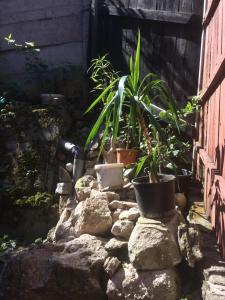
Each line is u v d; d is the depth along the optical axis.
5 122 4.65
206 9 4.26
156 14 4.77
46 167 4.46
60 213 4.17
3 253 3.71
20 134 4.59
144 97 3.03
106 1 5.34
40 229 4.24
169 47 4.76
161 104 4.77
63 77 5.27
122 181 3.69
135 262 2.80
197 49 4.56
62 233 3.50
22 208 4.28
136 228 2.92
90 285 2.88
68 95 5.25
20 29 5.60
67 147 4.48
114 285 2.84
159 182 2.92
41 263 2.97
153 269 2.79
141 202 2.99
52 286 2.90
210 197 3.31
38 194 4.34
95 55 5.39
